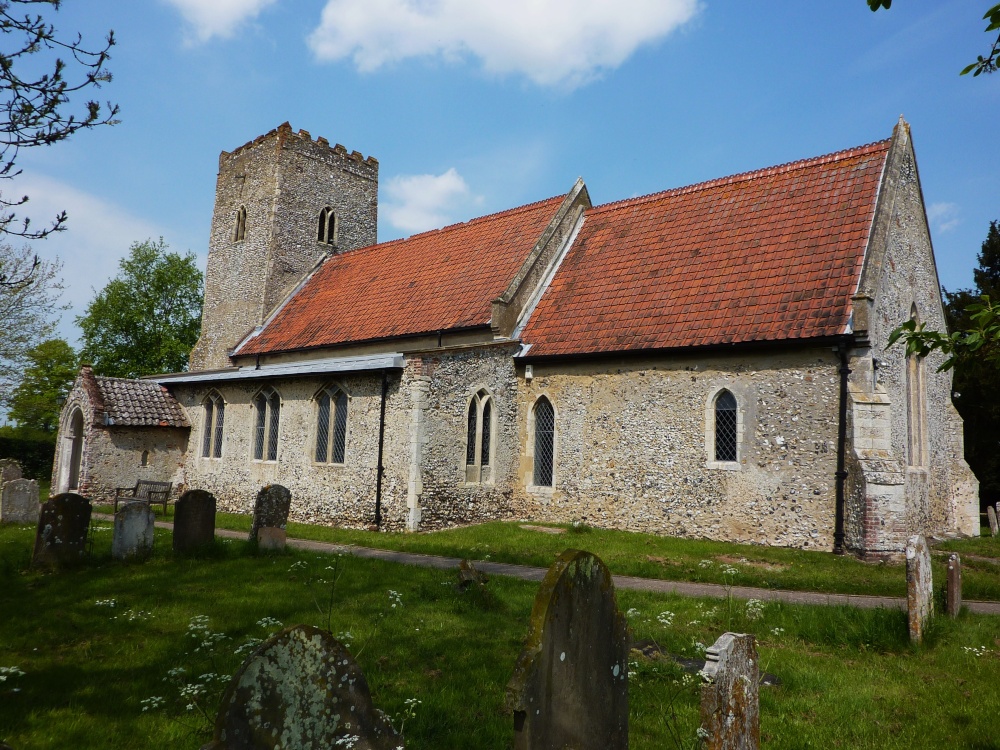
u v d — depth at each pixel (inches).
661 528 682.8
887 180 689.6
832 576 491.5
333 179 1305.4
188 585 414.6
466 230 1034.7
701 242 782.5
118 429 934.4
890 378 652.1
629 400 719.1
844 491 589.9
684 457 678.5
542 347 782.5
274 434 853.8
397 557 556.1
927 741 228.4
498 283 868.0
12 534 616.4
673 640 323.6
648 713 242.5
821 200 727.7
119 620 339.0
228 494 897.5
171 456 979.3
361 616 350.3
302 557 509.4
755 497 633.6
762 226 748.0
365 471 730.8
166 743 213.0
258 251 1220.5
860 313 587.8
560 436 762.8
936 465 789.2
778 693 268.1
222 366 1243.2
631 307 758.5
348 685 182.7
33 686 256.5
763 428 636.1
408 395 700.0
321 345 973.8
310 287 1189.7
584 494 738.8
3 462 869.2
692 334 682.8
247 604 370.0
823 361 611.5
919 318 756.6
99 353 1870.1
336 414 784.3
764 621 359.9
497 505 768.9
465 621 349.4
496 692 259.4
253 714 165.0
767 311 654.5
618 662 206.8
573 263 876.6
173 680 257.1
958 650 315.9
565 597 189.9
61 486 968.9
